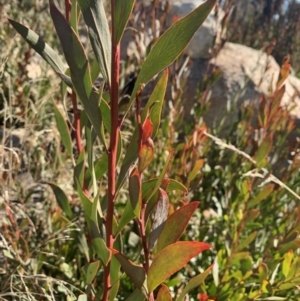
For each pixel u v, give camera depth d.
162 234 0.31
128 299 0.33
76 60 0.31
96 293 0.40
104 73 0.30
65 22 0.30
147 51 0.71
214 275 0.53
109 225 0.34
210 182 0.75
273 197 0.67
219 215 0.67
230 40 1.57
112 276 0.36
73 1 0.36
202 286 0.53
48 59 0.34
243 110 0.85
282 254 0.54
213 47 0.83
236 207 0.65
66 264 0.54
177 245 0.28
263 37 1.75
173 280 0.51
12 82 0.85
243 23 1.84
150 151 0.29
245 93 1.12
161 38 0.29
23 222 0.55
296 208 0.59
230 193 0.67
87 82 0.31
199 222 0.71
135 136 0.31
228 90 1.13
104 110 0.33
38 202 0.67
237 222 0.59
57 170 0.65
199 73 1.16
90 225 0.34
